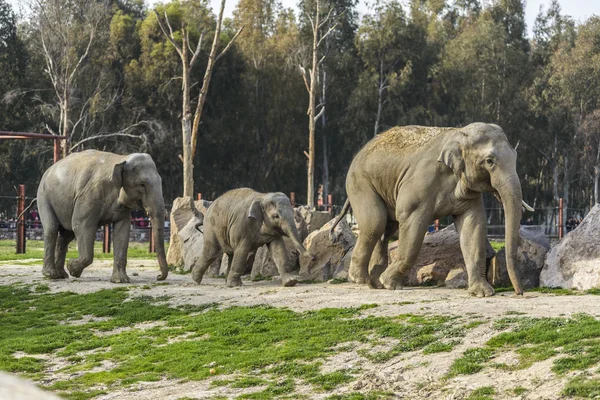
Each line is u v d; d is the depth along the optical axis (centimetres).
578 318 1013
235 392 925
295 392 909
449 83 5453
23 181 5531
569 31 6162
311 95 3256
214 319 1284
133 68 5166
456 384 871
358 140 5428
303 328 1156
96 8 4666
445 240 1562
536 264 1464
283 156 5669
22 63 5309
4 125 5266
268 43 5553
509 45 5862
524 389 826
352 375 952
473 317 1092
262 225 1611
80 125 5250
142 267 2220
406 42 5394
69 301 1558
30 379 1041
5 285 1748
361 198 1516
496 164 1309
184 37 2759
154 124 5122
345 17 5547
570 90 5356
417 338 1034
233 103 5391
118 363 1108
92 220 1770
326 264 1702
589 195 6075
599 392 776
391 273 1447
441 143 1397
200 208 2181
